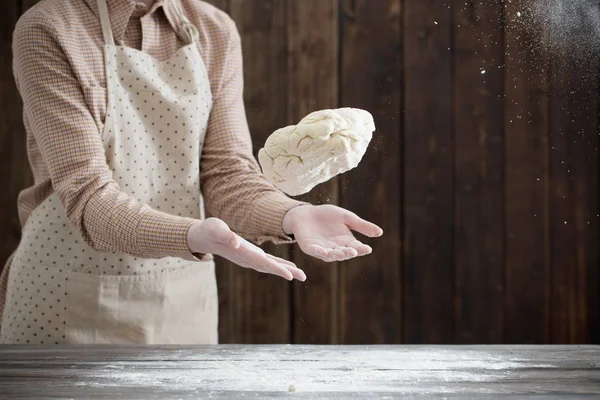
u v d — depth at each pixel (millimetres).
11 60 2604
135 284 1960
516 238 2609
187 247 1729
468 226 2609
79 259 1937
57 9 1925
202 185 2070
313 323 2623
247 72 2600
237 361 1734
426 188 2605
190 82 2010
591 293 2611
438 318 2619
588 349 1815
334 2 2586
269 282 2623
